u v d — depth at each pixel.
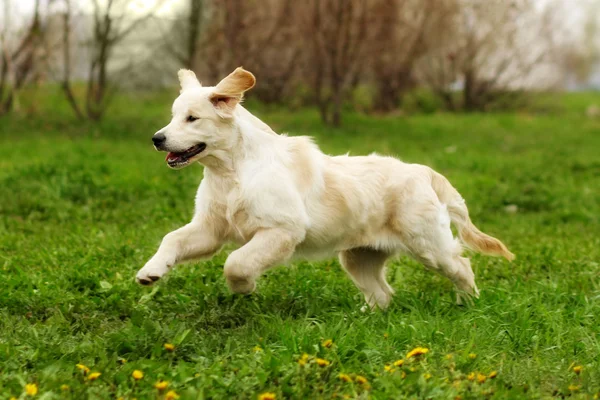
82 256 6.50
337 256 5.86
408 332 4.76
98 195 9.29
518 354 4.72
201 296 5.40
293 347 4.41
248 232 5.12
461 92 25.27
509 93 23.94
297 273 6.14
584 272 6.41
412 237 5.46
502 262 6.74
